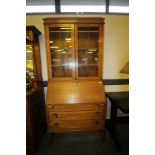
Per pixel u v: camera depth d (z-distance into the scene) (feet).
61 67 7.83
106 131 8.14
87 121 6.96
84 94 7.06
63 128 6.95
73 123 6.94
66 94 7.02
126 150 6.46
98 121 6.98
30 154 6.10
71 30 7.04
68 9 8.35
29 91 6.37
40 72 7.84
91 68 7.91
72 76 7.48
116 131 8.04
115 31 8.33
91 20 6.99
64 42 7.61
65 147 6.76
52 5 8.24
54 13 8.05
